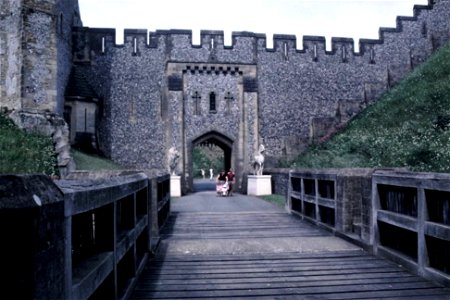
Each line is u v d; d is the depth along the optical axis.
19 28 17.06
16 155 14.24
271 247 7.55
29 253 1.98
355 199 8.38
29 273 1.98
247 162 23.27
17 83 16.98
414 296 4.76
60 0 19.97
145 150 22.80
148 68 23.19
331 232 8.98
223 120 23.31
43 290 2.11
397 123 18.58
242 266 6.23
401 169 7.66
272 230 9.59
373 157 16.75
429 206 5.37
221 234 9.04
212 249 7.41
